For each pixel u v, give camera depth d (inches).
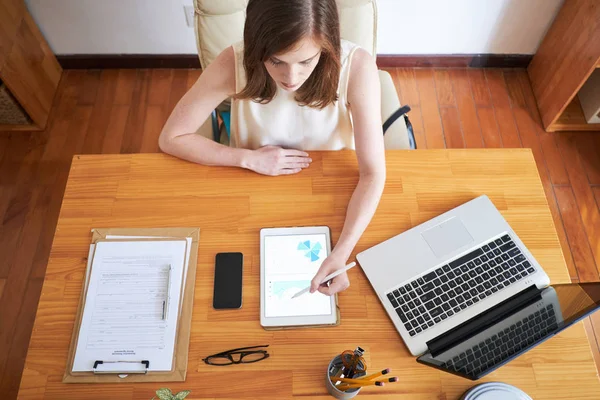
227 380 41.3
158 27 91.7
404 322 43.3
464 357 39.6
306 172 51.1
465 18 90.8
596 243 83.4
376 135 48.4
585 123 92.1
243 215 48.9
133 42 95.1
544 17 90.0
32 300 77.2
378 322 43.8
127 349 42.3
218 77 47.9
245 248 47.3
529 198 50.4
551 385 41.3
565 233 84.3
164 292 44.7
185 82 98.9
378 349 42.6
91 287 44.7
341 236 46.4
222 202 49.6
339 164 51.5
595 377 41.6
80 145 91.1
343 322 43.7
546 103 93.3
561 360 42.1
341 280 43.9
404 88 98.9
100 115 94.4
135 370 41.4
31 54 87.7
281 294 44.6
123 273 45.4
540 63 95.3
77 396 40.7
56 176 87.7
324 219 48.7
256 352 42.3
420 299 44.4
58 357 42.1
